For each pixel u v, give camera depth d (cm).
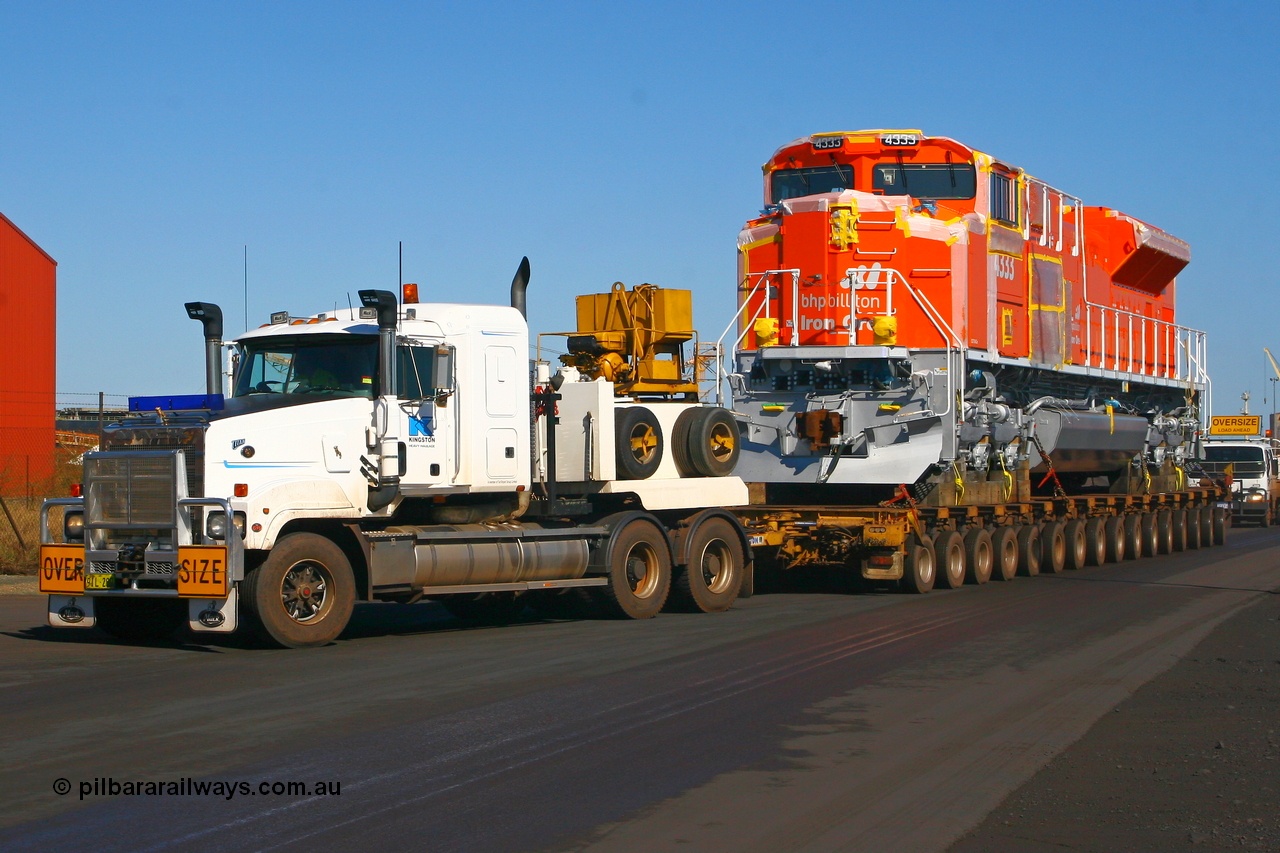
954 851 681
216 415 1354
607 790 788
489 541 1540
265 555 1346
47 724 958
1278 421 6144
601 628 1576
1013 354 2319
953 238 2120
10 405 3856
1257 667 1268
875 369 2108
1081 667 1262
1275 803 768
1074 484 2952
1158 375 3189
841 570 2242
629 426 1708
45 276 4103
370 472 1438
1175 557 3034
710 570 1780
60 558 1378
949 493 2108
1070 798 782
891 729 967
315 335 1476
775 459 2155
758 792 788
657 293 2028
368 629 1602
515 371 1593
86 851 665
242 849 670
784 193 2266
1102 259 2869
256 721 973
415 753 876
